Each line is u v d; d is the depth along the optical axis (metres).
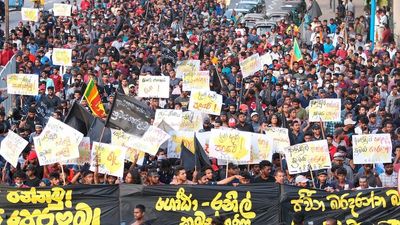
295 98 39.59
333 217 28.72
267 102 42.75
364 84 45.91
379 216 28.83
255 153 31.36
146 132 31.03
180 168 30.02
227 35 61.44
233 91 42.69
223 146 30.72
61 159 30.11
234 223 28.97
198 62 45.81
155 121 34.81
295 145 30.16
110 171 30.05
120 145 31.66
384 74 46.88
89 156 31.80
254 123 37.84
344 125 37.28
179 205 28.94
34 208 28.95
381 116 38.66
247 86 44.62
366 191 28.81
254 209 28.94
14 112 42.00
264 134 31.73
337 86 45.53
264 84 44.78
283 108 37.91
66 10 66.00
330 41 58.75
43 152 30.11
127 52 51.56
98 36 61.56
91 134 33.34
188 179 31.72
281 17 73.00
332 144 34.50
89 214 28.97
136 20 68.19
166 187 28.94
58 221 28.95
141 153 32.16
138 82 42.56
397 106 42.34
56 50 48.34
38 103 42.09
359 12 79.44
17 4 86.69
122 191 29.00
